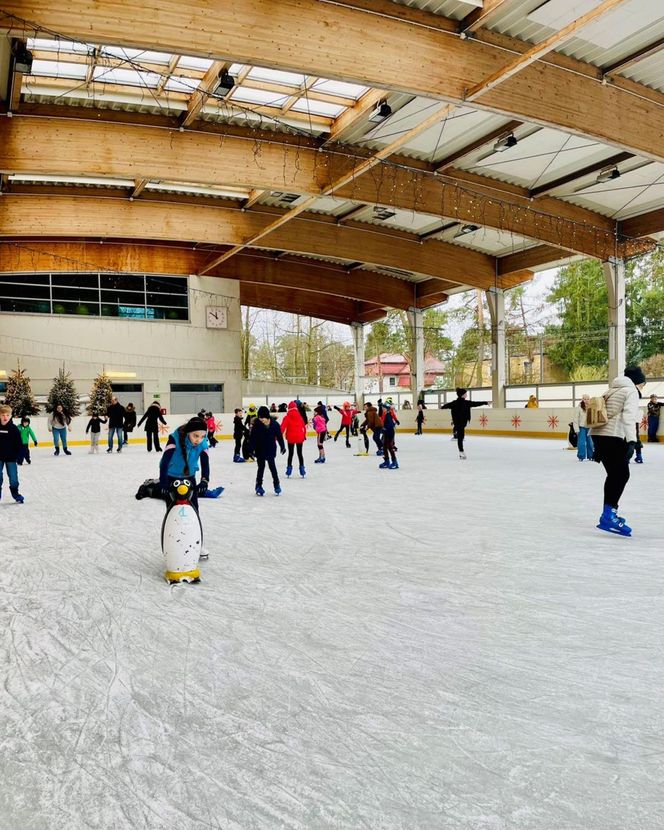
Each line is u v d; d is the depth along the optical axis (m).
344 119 13.72
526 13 10.21
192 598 3.61
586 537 5.13
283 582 3.92
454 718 2.17
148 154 13.52
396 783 1.78
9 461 7.25
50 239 22.83
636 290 29.75
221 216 19.48
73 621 3.24
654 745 1.98
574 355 31.81
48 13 8.34
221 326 26.12
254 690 2.41
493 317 24.66
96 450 16.20
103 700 2.34
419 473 10.41
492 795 1.72
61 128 12.98
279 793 1.74
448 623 3.14
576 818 1.62
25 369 22.86
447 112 11.85
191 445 4.05
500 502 7.11
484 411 23.23
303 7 9.36
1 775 1.86
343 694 2.36
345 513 6.49
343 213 20.80
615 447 5.09
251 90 12.57
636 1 9.87
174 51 8.88
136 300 24.77
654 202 18.39
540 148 15.30
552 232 18.38
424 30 10.15
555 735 2.04
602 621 3.14
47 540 5.32
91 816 1.66
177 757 1.94
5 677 2.56
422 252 22.81
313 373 43.69
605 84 11.80
